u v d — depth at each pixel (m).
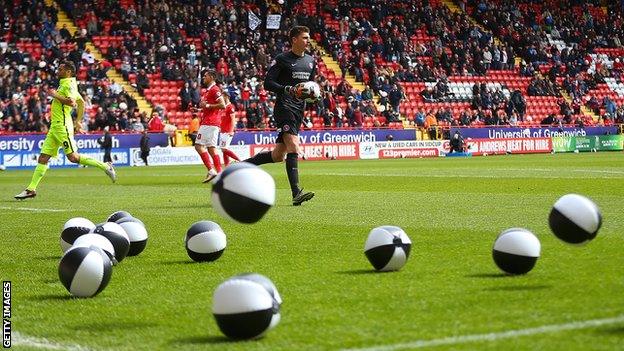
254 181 9.30
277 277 11.92
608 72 96.44
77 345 8.38
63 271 10.69
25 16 72.81
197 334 8.62
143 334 8.73
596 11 103.25
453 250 14.02
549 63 94.88
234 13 80.19
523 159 62.59
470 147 79.44
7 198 29.75
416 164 55.88
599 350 7.38
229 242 16.00
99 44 76.00
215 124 35.53
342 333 8.38
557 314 8.80
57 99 28.95
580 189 28.19
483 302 9.59
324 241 15.87
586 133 85.75
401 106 83.12
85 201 27.53
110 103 68.25
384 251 11.88
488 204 22.98
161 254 14.64
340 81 82.88
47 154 29.02
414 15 90.31
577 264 12.02
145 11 76.69
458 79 87.81
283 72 23.11
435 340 7.95
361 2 90.44
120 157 66.25
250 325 8.00
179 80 74.81
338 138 74.00
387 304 9.73
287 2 85.50
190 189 33.06
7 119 64.44
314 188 31.88
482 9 96.69
